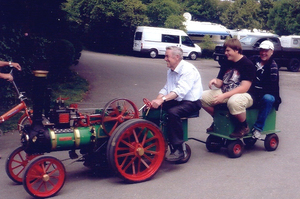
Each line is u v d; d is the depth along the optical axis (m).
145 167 5.54
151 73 16.41
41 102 4.66
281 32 40.06
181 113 5.49
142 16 28.83
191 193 4.77
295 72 20.81
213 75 17.41
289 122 8.62
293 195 4.72
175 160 5.52
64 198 4.62
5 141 6.94
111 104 5.15
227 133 6.09
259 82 6.35
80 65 17.42
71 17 19.62
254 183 5.09
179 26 30.86
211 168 5.66
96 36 29.20
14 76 9.32
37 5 10.06
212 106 6.30
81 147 4.97
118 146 5.09
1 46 9.05
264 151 6.52
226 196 4.68
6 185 5.09
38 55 10.12
